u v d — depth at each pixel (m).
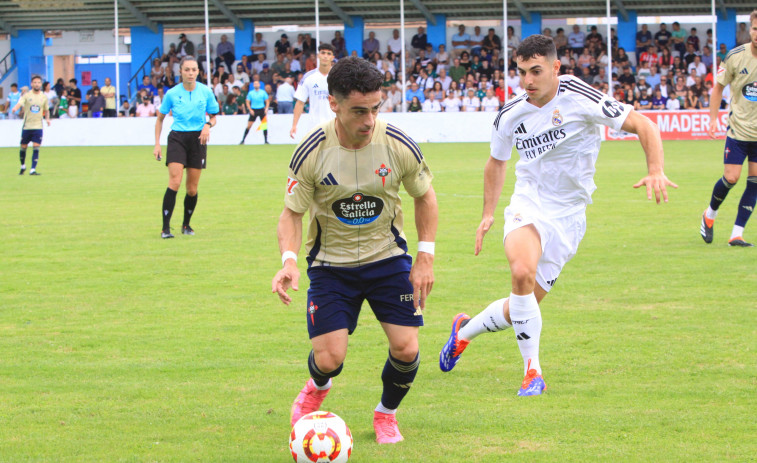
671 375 5.84
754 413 5.05
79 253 10.80
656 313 7.53
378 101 4.27
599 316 7.46
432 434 4.81
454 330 6.03
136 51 43.31
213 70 40.00
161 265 10.02
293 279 4.61
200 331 7.18
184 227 12.30
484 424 4.95
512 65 39.12
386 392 4.75
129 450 4.57
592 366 6.08
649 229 12.27
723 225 12.53
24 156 22.12
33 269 9.81
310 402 4.98
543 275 6.19
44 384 5.76
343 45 39.81
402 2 34.81
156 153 12.09
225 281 9.16
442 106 36.00
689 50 37.81
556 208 6.08
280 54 39.62
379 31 42.41
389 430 4.76
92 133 35.34
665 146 29.02
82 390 5.64
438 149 29.61
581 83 5.80
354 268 4.75
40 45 44.56
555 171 6.00
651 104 34.00
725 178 10.60
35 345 6.73
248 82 37.19
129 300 8.31
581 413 5.11
